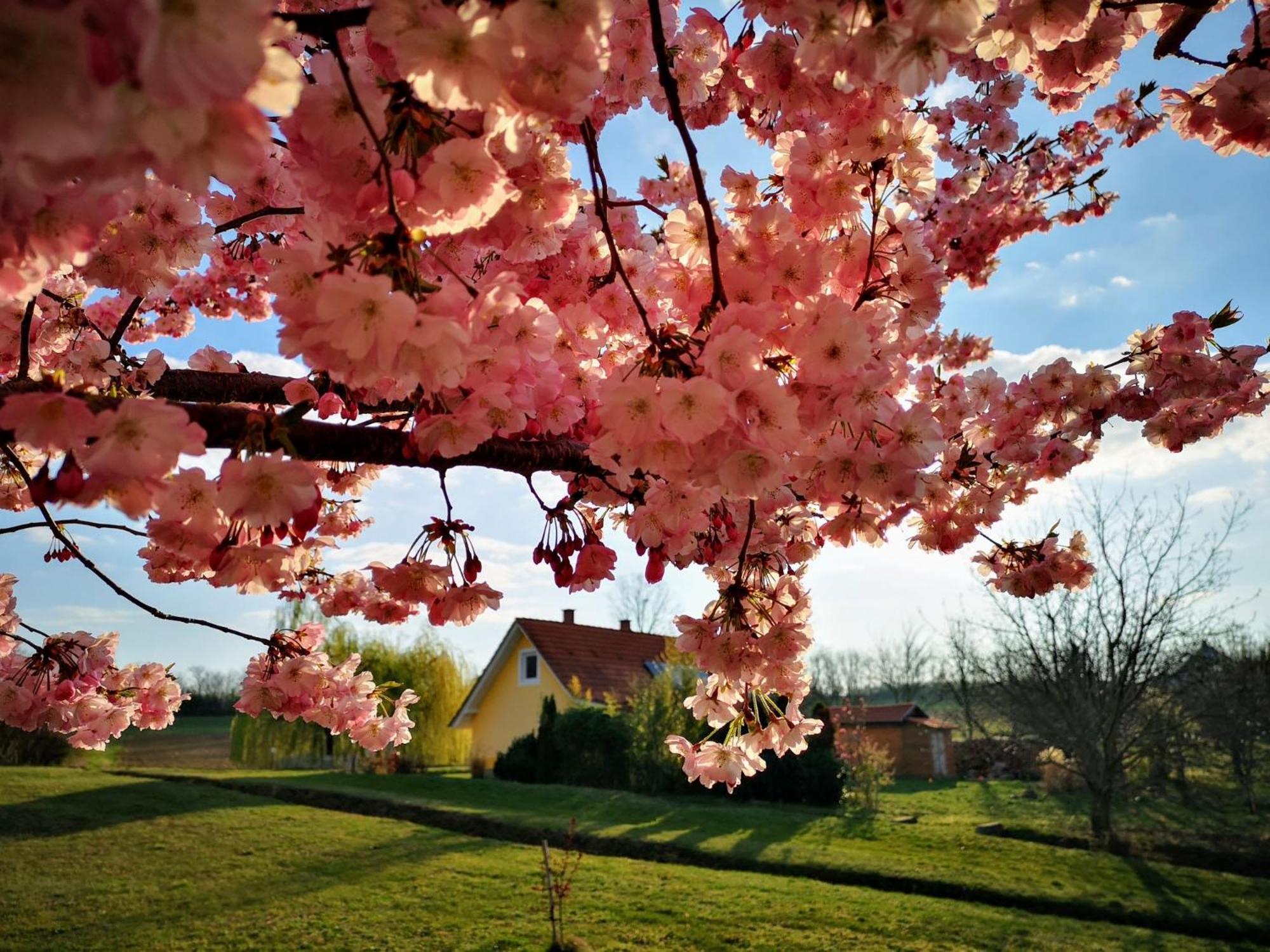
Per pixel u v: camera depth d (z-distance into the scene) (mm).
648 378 1499
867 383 1599
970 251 5930
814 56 1374
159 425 1128
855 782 18625
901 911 10008
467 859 12086
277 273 1264
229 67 715
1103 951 8789
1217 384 3531
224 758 28312
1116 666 14758
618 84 2846
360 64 1554
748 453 1399
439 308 1239
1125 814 16547
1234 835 14273
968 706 19156
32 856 11656
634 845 13586
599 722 20078
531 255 1799
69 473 1125
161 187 2389
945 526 3439
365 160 1318
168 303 4941
